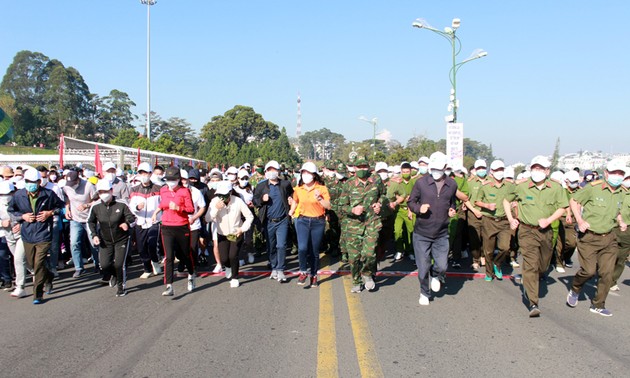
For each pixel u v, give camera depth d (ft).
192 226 28.78
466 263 33.30
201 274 29.25
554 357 15.78
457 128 67.77
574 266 33.78
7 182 26.32
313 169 24.82
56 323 19.52
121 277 24.14
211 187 31.94
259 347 16.61
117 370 14.73
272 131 404.57
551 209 20.95
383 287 25.73
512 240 32.14
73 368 14.89
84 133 353.92
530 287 20.59
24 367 14.99
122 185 31.24
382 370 14.65
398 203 31.65
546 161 21.04
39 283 22.76
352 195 23.99
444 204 21.91
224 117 393.09
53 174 38.06
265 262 33.47
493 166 26.99
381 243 32.04
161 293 24.56
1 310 21.56
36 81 345.51
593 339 17.61
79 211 28.84
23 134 299.58
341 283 26.73
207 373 14.47
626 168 21.11
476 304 22.29
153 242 28.43
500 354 15.99
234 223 25.49
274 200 26.94
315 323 19.29
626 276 30.48
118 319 20.01
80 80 355.56
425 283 22.08
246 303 22.40
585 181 45.37
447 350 16.33
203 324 19.22
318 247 25.55
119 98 402.31
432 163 21.76
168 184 23.59
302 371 14.60
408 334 17.95
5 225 23.47
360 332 18.16
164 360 15.48
